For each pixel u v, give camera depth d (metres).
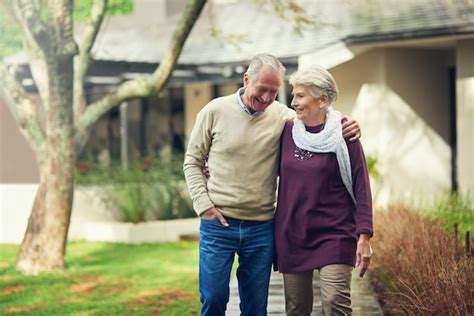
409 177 16.98
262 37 18.08
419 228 9.54
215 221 5.64
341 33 16.48
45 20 12.20
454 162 17.61
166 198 16.16
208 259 5.67
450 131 17.62
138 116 22.00
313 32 17.27
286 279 5.61
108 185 15.96
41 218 11.93
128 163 17.67
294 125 5.54
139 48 20.08
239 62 17.25
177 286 10.67
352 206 5.50
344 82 17.36
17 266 12.00
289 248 5.53
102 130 22.19
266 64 5.43
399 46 16.77
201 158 5.74
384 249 9.52
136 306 9.33
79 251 14.01
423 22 15.46
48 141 11.73
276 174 5.69
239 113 5.59
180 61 17.64
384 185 16.70
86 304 9.51
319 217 5.46
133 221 15.50
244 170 5.59
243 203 5.60
